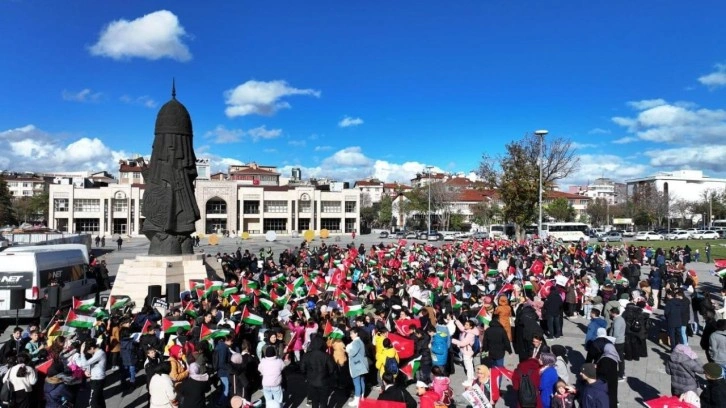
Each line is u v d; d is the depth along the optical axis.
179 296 21.64
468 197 129.25
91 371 11.15
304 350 13.86
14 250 22.39
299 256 36.22
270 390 10.43
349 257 32.12
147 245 77.44
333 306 15.79
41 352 11.70
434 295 18.77
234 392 11.26
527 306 14.40
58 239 49.34
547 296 19.44
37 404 10.32
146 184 25.84
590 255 37.00
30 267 21.38
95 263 30.94
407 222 127.25
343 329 13.48
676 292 16.84
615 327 14.07
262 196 109.75
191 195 26.03
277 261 46.53
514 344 17.41
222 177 138.25
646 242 77.06
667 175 157.75
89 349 11.30
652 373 14.56
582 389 8.85
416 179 172.12
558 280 22.27
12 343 12.23
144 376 14.42
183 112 26.05
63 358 11.02
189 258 25.22
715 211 118.38
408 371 12.59
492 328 12.73
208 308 15.12
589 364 8.84
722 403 9.08
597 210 129.38
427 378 11.58
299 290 20.19
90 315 14.36
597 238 83.38
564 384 8.98
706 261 48.66
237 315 14.51
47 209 122.31
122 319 14.54
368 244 78.38
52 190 100.62
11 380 9.83
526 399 9.33
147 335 12.89
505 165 62.66
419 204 111.44
